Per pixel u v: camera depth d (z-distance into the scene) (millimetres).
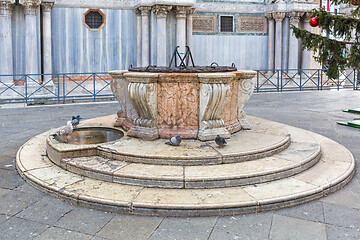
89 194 4039
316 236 3363
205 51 17562
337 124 8594
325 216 3766
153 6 14609
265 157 5047
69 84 14859
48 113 10195
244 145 5242
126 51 15508
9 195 4297
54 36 14398
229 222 3645
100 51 15141
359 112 10070
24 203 4074
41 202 4102
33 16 13031
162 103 5680
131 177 4309
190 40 15750
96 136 6188
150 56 15227
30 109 10906
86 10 14742
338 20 8914
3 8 12625
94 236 3369
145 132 5633
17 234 3404
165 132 5676
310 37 9359
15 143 6773
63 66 14680
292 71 17938
